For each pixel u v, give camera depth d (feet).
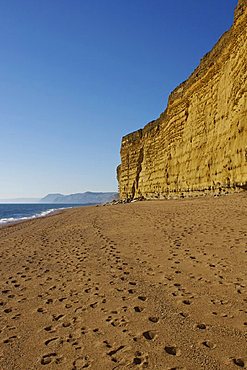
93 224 60.03
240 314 15.56
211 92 96.12
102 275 24.48
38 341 14.62
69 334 15.10
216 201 67.51
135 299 18.84
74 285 22.79
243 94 72.28
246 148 67.97
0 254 38.09
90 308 18.13
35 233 57.16
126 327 15.30
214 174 85.66
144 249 31.63
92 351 13.30
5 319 17.54
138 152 190.60
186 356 12.37
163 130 144.87
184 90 120.16
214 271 22.31
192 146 106.22
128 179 201.67
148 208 81.66
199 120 103.04
